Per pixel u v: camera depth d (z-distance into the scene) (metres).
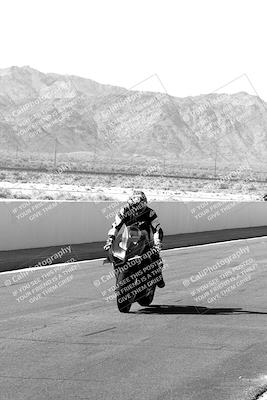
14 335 14.50
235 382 11.38
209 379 11.52
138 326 15.87
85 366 12.11
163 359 12.80
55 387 10.74
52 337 14.38
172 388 10.91
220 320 16.89
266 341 14.62
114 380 11.27
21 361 12.32
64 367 11.98
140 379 11.38
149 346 13.85
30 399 10.05
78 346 13.64
